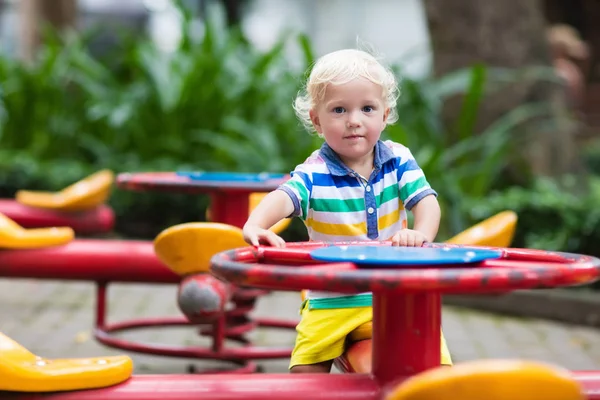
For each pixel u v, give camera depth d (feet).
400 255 8.86
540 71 37.01
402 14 123.95
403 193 11.96
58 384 9.70
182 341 23.89
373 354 9.82
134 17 99.86
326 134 11.51
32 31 52.85
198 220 37.55
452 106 38.14
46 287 30.89
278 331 25.27
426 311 9.51
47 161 42.37
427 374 7.01
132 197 37.81
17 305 27.94
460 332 25.89
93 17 98.84
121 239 37.60
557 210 30.07
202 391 9.78
